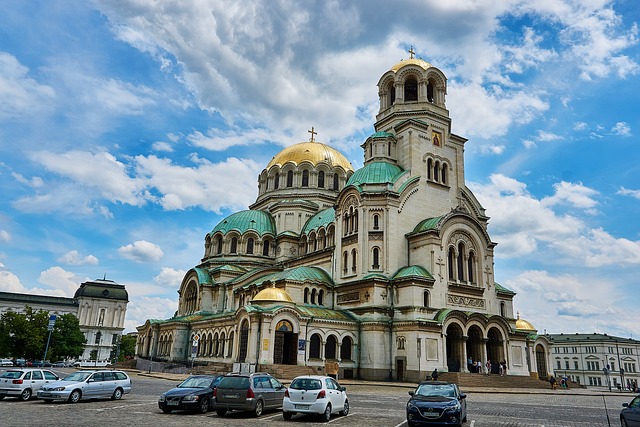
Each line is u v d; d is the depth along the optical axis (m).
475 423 25.16
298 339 57.28
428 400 23.56
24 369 33.84
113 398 33.75
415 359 55.84
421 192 68.19
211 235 91.94
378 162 69.44
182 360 77.62
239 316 60.12
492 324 62.72
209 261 89.50
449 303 62.06
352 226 67.62
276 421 24.69
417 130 70.50
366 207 65.38
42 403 30.91
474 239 67.62
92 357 148.38
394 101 75.94
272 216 91.19
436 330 57.66
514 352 65.00
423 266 62.59
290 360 58.06
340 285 66.44
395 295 61.41
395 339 59.09
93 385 32.47
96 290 154.75
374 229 64.94
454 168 73.31
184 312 89.81
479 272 66.69
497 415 29.00
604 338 137.75
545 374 76.62
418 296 59.25
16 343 100.94
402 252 64.44
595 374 136.00
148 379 56.50
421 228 65.06
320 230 78.88
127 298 158.38
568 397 47.72
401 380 57.00
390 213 64.56
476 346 61.72
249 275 79.12
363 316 61.69
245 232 87.56
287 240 84.81
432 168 70.50
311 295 66.25
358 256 64.56
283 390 29.19
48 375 34.50
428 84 77.06
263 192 97.25
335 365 52.56
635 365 137.25
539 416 28.97
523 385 59.59
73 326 111.50
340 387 27.70
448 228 64.62
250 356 55.88
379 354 58.81
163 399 27.03
